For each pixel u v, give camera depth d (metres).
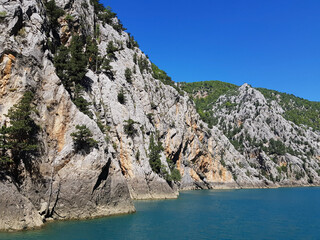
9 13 45.81
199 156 139.75
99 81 78.50
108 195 47.75
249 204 78.81
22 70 44.59
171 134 116.19
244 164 184.75
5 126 39.56
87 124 49.09
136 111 87.56
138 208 58.00
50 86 48.22
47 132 45.16
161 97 118.56
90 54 80.88
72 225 39.16
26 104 40.59
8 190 34.69
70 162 45.16
